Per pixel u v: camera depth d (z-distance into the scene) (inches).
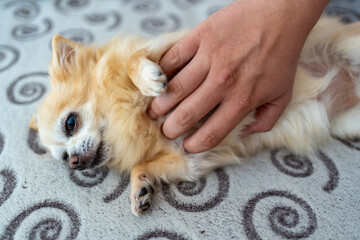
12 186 14.1
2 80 18.1
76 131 14.9
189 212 13.1
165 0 24.0
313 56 15.4
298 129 15.2
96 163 14.8
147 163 14.5
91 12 22.9
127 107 14.2
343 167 14.3
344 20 20.1
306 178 14.0
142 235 12.5
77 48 15.4
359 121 15.2
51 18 22.4
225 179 14.2
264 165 14.7
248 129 14.5
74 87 15.1
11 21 22.1
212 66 12.2
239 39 12.3
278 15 12.4
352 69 15.2
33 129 16.2
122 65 14.3
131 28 21.0
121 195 13.8
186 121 12.5
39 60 19.2
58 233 12.7
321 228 12.5
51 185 14.1
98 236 12.6
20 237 12.7
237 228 12.6
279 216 12.9
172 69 12.9
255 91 12.4
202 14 22.1
